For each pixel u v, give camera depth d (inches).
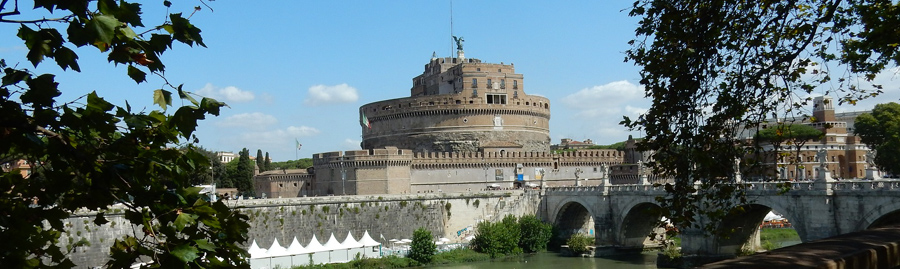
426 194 4975.4
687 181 791.1
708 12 786.2
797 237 4781.0
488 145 6619.1
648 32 840.9
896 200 2591.0
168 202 434.0
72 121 399.9
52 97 387.9
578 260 4180.6
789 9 780.0
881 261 427.2
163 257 403.9
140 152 437.1
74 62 384.8
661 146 808.3
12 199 430.6
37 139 385.7
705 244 3526.1
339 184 5866.1
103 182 416.8
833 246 437.7
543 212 5206.7
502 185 6456.7
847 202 2822.3
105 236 3366.1
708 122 797.9
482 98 6968.5
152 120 431.5
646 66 829.2
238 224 443.8
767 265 370.9
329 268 3661.4
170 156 451.8
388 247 4549.7
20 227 410.9
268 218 4239.7
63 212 438.0
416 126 7003.0
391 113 7175.2
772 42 856.9
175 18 406.3
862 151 5600.4
